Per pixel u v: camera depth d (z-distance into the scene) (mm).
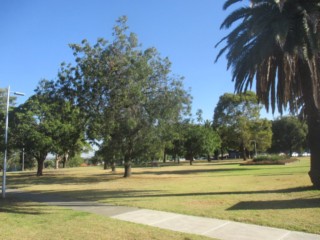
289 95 17703
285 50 15328
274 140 98312
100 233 8711
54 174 42531
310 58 14766
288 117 96500
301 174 26844
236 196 15047
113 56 28422
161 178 29172
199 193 16688
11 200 16031
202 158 119500
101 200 15141
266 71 17422
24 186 24797
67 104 30938
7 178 35906
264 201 13266
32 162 72250
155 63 29531
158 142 30344
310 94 16703
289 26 14734
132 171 44438
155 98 29500
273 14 15562
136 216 10930
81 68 28812
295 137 96062
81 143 42719
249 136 72125
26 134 38281
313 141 16750
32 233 8922
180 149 67625
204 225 9328
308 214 10289
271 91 17859
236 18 17438
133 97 28203
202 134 67000
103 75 28125
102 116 28547
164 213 11289
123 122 28609
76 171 51469
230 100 71812
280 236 7965
